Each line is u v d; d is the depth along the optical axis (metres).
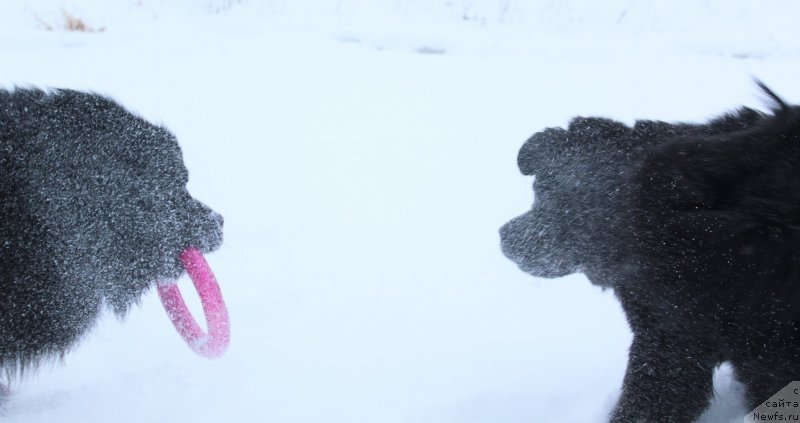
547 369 4.32
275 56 9.23
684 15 11.63
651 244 3.26
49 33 9.27
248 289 5.11
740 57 10.09
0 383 3.87
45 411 3.92
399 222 6.03
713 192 3.11
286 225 5.95
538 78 8.92
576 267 3.91
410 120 7.78
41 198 3.43
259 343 4.54
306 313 4.87
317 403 4.00
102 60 8.66
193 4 10.88
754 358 3.15
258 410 3.94
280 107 7.92
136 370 4.25
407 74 8.92
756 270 3.01
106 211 3.56
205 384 4.15
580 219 3.78
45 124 3.45
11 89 3.82
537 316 4.86
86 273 3.60
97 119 3.52
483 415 3.86
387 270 5.38
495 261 5.50
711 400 3.54
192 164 6.77
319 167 6.85
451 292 5.12
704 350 3.40
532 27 11.16
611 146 3.73
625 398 3.60
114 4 10.55
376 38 10.01
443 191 6.52
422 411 3.88
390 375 4.25
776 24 11.51
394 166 6.91
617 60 9.67
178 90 8.06
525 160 3.96
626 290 3.54
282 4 11.14
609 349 4.52
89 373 4.23
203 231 3.78
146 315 4.73
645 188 3.30
